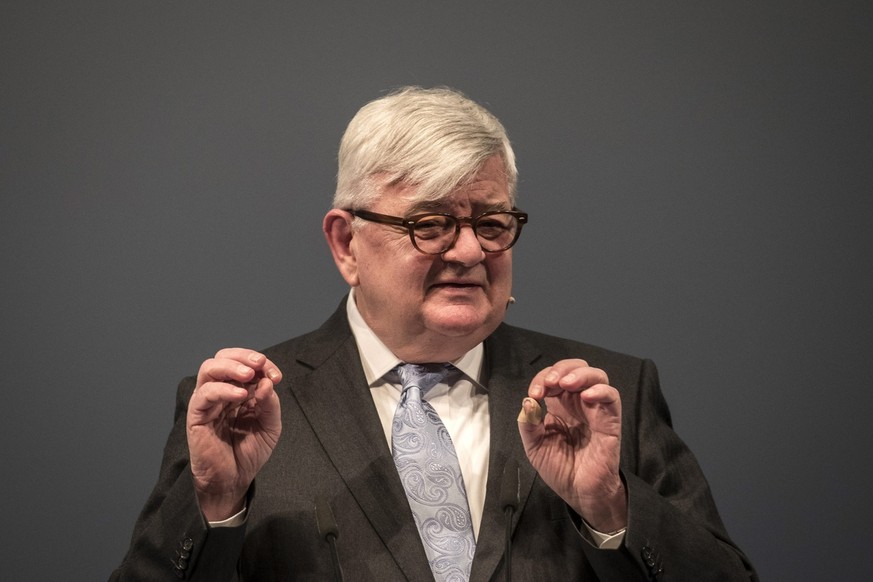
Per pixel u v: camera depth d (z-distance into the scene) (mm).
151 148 10406
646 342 10719
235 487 5941
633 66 10820
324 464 6605
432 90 6844
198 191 10445
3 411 10156
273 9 10594
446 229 6391
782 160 10836
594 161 10766
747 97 10852
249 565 6375
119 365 10297
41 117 10289
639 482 6125
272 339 10453
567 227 10719
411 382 6953
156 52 10453
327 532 5910
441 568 6297
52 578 10172
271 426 5914
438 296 6469
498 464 6637
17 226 10227
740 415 10750
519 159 10688
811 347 10805
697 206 10781
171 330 10367
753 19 10883
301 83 10594
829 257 10836
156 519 5984
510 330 7602
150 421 10305
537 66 10773
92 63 10375
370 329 7121
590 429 6000
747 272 10781
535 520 6512
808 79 10875
